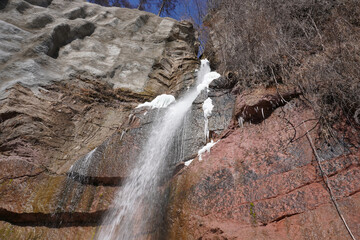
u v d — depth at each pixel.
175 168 4.25
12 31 7.35
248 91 4.34
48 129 5.42
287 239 2.46
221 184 3.37
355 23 4.17
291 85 3.94
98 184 4.44
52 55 7.57
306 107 3.53
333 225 2.34
